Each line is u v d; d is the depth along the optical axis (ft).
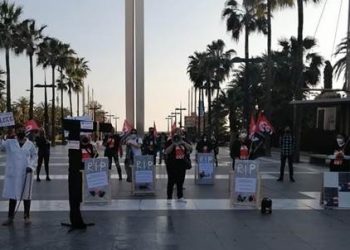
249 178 39.55
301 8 100.32
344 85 108.37
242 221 34.14
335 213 37.32
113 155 61.87
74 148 31.48
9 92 160.86
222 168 82.28
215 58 218.59
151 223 33.32
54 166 83.71
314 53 149.89
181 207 39.78
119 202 42.29
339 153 44.60
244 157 59.52
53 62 214.28
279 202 42.65
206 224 33.01
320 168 81.10
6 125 37.40
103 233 30.27
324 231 31.01
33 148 33.53
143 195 46.57
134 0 67.62
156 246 27.14
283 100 149.18
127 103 67.26
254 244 27.66
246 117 139.85
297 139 96.07
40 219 34.71
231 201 39.86
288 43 151.53
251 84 180.04
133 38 67.51
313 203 42.14
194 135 262.67
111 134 61.57
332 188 39.34
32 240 28.48
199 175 56.85
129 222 33.63
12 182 32.71
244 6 131.95
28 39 177.58
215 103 271.90
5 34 156.87
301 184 56.90
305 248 26.81
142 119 67.21
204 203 41.86
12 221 33.14
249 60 138.31
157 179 62.64
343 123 96.22
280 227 32.17
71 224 31.53
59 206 40.16
